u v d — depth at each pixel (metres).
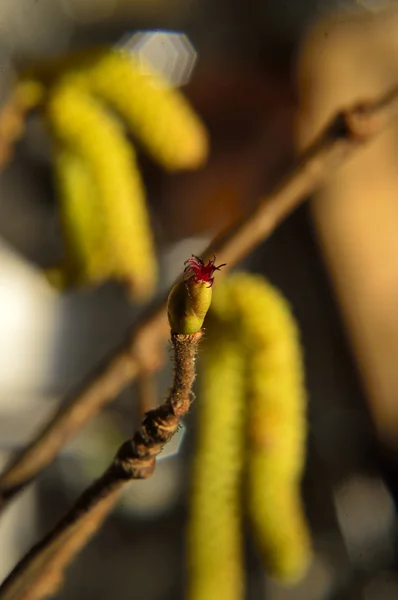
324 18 0.40
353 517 0.38
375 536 0.38
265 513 0.23
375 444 0.39
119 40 0.41
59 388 0.42
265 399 0.23
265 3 0.40
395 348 0.39
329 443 0.38
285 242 0.39
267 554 0.23
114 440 0.38
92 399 0.23
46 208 0.38
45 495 0.37
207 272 0.18
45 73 0.24
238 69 0.39
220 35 0.40
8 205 0.37
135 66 0.24
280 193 0.23
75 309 0.43
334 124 0.23
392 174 0.39
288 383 0.23
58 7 0.41
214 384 0.23
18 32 0.39
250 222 0.23
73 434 0.23
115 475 0.19
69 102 0.24
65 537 0.20
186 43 0.40
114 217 0.23
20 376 0.42
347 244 0.39
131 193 0.24
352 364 0.39
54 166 0.24
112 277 0.24
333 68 0.39
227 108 0.38
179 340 0.18
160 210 0.37
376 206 0.39
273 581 0.35
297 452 0.23
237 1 0.40
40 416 0.39
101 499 0.20
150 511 0.36
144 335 0.23
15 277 0.42
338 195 0.39
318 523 0.37
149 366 0.23
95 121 0.24
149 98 0.24
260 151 0.38
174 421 0.19
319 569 0.36
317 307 0.39
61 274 0.24
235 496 0.23
